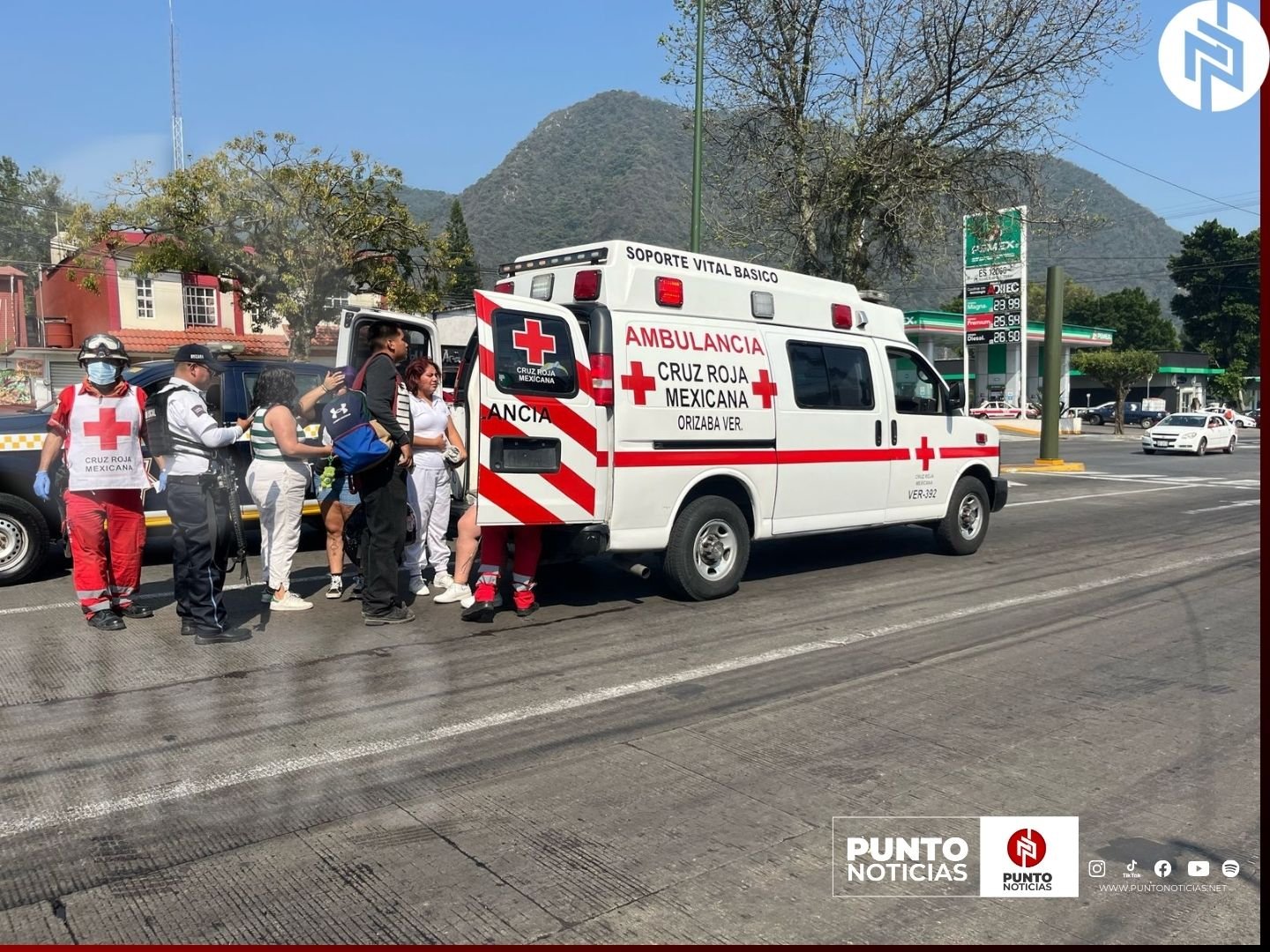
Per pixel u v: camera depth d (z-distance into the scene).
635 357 6.98
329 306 23.41
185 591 6.22
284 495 7.05
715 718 4.93
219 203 20.25
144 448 6.81
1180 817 3.84
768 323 7.96
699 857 3.50
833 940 3.01
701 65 12.84
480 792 4.04
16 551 8.03
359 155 21.42
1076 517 13.34
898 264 14.16
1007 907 3.20
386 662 5.85
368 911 3.14
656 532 7.18
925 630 6.73
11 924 3.06
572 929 3.04
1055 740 4.64
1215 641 6.52
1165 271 74.94
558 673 5.64
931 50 12.58
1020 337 25.91
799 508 8.14
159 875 3.36
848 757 4.42
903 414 9.04
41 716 4.90
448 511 7.77
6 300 35.47
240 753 4.43
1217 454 31.97
